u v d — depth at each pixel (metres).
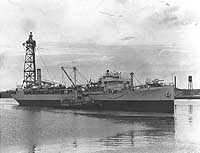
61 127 67.19
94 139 53.47
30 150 44.47
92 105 128.88
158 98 110.81
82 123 76.12
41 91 159.62
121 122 80.44
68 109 134.62
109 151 44.41
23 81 183.62
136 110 116.12
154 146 48.12
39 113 109.69
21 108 146.00
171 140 53.41
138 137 56.34
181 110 138.88
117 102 121.44
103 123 77.12
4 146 46.59
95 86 133.88
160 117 94.94
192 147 47.50
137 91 115.00
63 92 146.25
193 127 71.25
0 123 73.19
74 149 45.34
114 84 129.12
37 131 60.66
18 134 56.72
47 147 46.44
